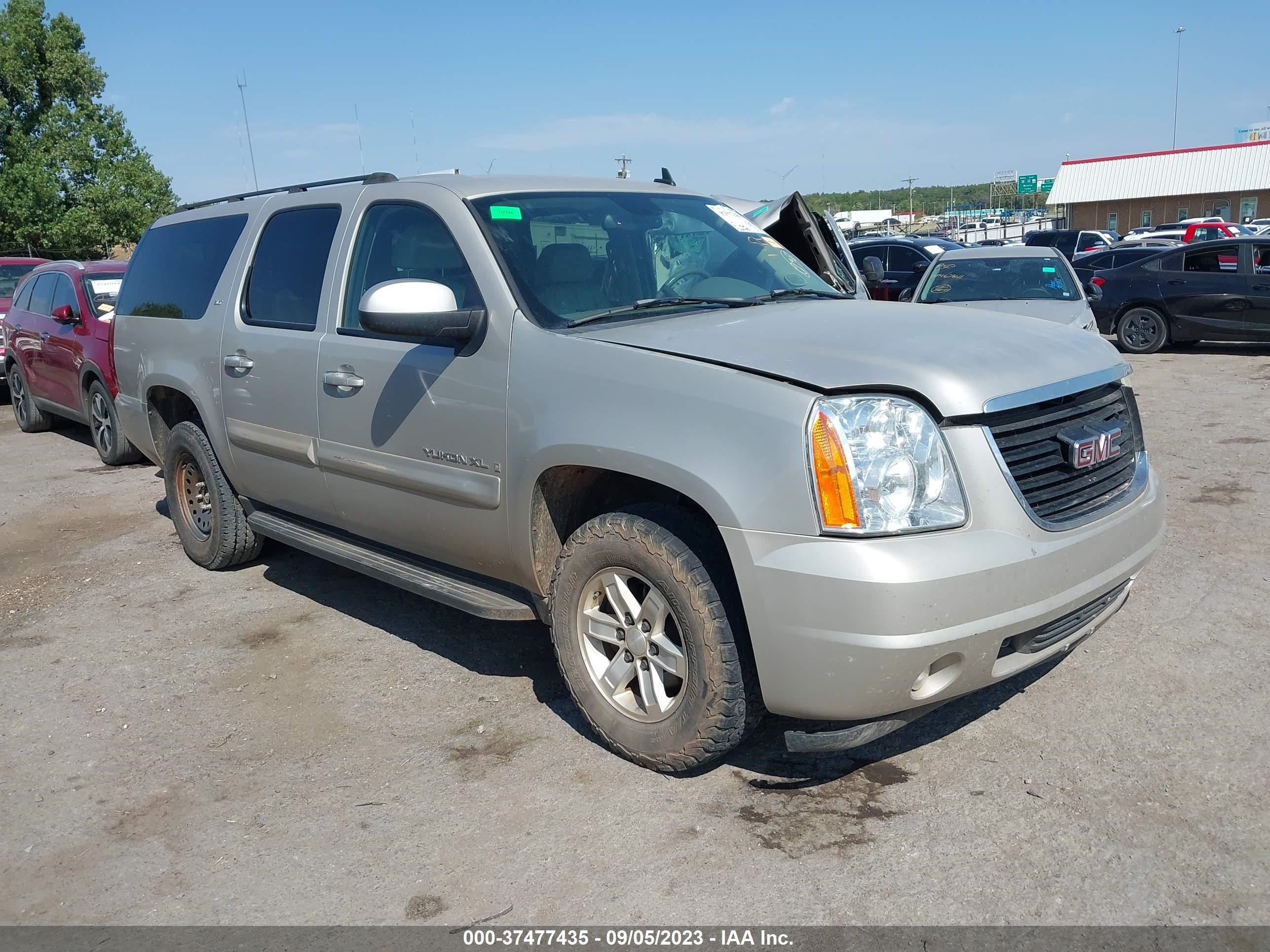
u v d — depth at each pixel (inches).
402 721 146.8
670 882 107.0
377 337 155.4
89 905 108.1
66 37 1539.1
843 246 313.6
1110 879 103.9
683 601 118.1
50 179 1472.7
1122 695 143.2
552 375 129.0
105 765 137.9
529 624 183.2
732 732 118.9
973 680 111.3
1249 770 122.5
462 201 148.6
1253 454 287.6
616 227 156.1
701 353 119.4
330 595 201.3
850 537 105.6
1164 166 2347.4
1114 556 121.3
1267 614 169.5
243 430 185.8
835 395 109.5
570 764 132.3
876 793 122.3
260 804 126.5
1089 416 124.6
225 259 196.2
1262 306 506.3
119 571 223.1
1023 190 3228.3
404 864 112.4
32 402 406.6
